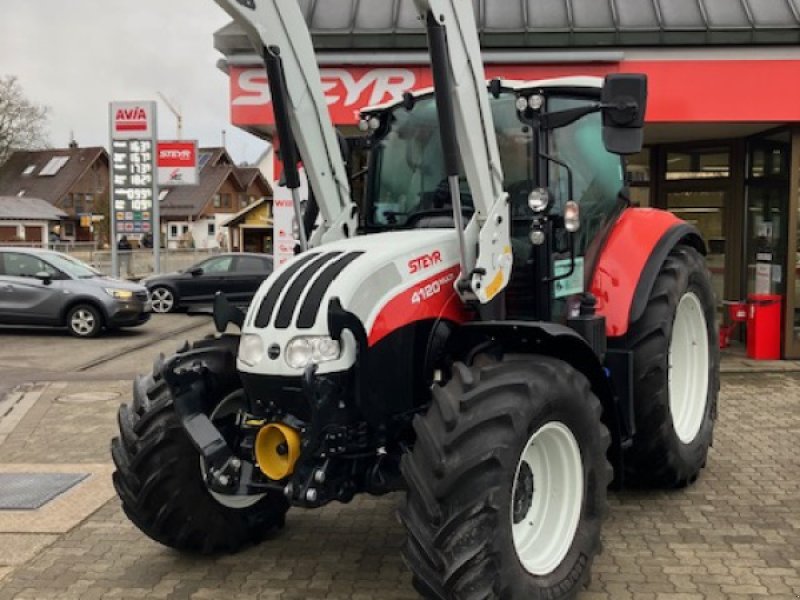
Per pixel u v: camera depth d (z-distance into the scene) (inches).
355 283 141.0
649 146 466.3
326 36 375.9
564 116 168.1
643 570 161.6
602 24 369.4
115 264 817.5
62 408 335.0
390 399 145.5
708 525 185.5
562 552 144.8
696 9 374.6
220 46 382.6
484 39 371.2
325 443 137.5
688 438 212.7
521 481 144.7
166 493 161.8
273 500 180.1
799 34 362.6
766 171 415.8
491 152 156.3
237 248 1579.7
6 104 2171.5
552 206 168.1
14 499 213.5
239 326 160.2
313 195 184.9
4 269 577.0
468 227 155.8
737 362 389.7
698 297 223.3
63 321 565.3
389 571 165.3
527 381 134.8
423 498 127.6
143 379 176.1
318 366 135.6
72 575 165.9
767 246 413.7
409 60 374.3
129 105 804.0
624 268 194.2
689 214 456.8
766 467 228.5
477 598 125.2
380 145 191.8
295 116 167.3
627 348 195.2
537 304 173.9
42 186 2679.6
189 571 167.0
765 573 159.6
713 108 372.5
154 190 808.9
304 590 156.9
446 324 155.6
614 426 165.2
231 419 162.6
